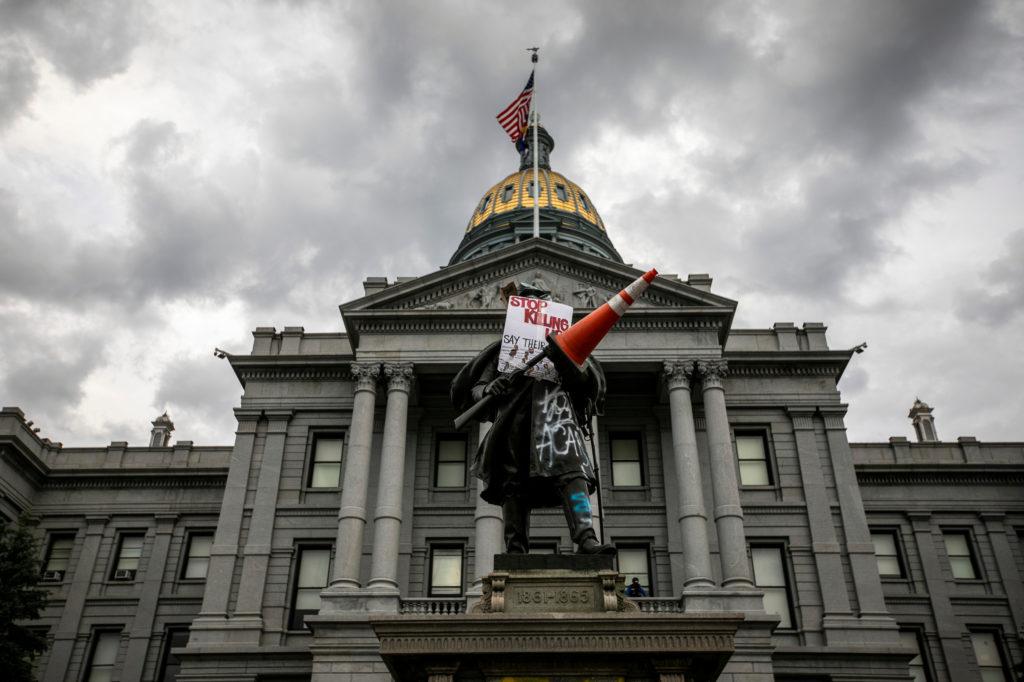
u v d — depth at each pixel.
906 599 41.41
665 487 37.22
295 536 36.81
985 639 41.47
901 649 33.94
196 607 41.94
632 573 36.19
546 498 7.59
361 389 36.44
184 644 41.16
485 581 6.65
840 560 36.19
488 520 32.50
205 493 45.06
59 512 45.00
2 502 42.75
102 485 45.66
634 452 38.69
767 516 37.34
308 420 39.41
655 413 38.75
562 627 6.13
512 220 74.38
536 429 7.32
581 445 7.35
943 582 41.84
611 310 7.66
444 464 38.38
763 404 39.66
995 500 44.28
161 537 43.91
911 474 44.56
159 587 42.41
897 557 43.00
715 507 33.88
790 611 35.62
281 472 38.25
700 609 31.02
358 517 33.53
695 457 34.31
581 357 7.56
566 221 75.62
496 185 83.81
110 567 43.53
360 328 37.69
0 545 34.09
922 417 55.34
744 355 40.00
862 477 44.62
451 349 37.06
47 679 40.59
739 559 32.41
